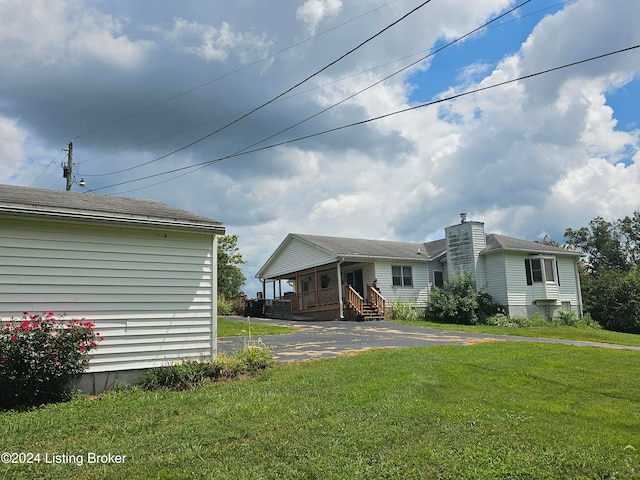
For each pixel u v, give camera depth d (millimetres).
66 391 7965
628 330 26125
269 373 9461
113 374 8609
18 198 8422
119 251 9016
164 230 9492
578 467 4793
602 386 8234
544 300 25781
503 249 25281
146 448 5398
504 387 8148
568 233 47562
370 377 8695
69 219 8414
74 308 8430
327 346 13445
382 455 5086
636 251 44812
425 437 5621
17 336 7461
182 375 8750
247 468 4789
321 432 5773
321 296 26891
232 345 13414
